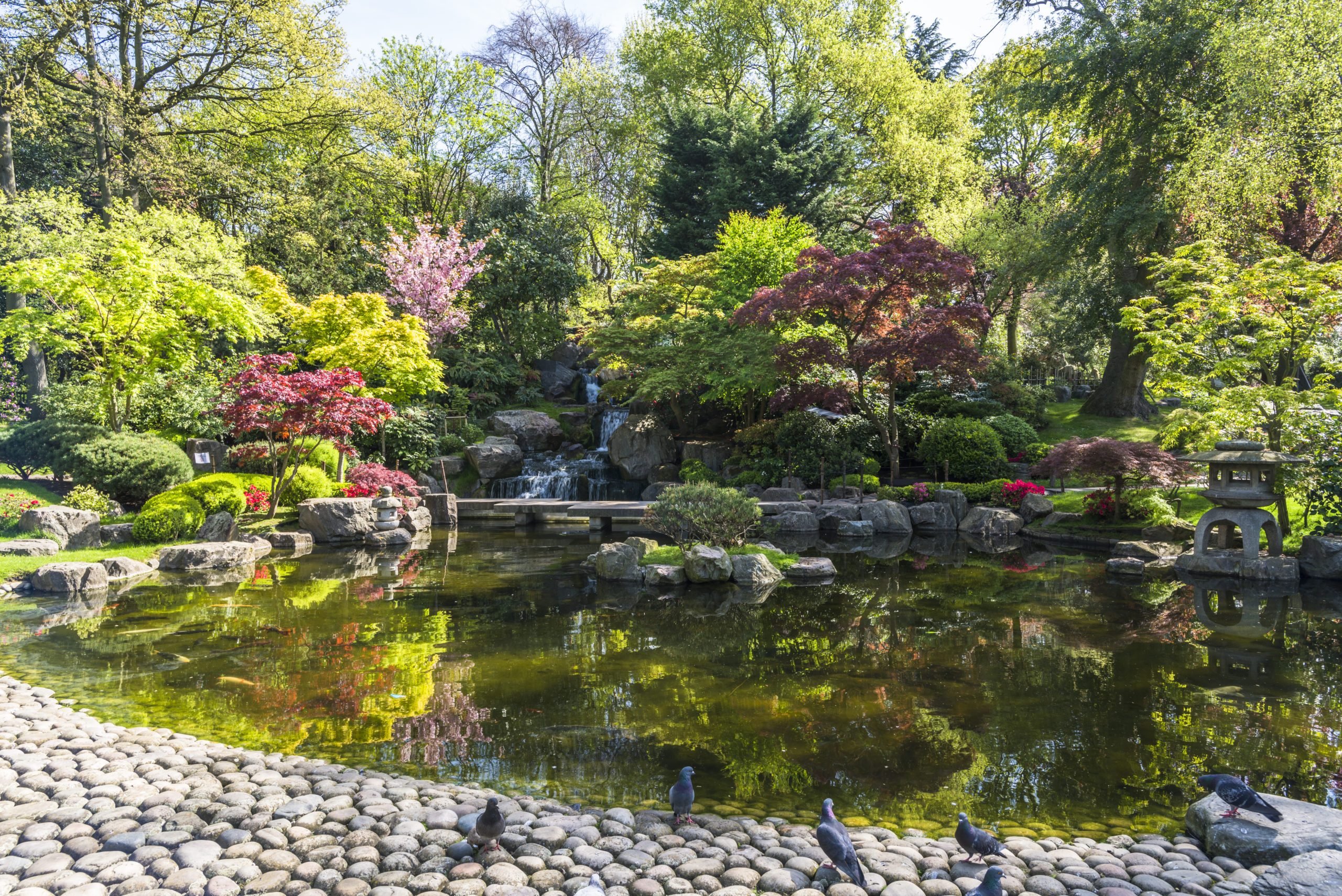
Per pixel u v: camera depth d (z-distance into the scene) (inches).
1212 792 174.7
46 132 778.8
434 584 430.0
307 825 158.9
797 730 218.7
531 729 218.4
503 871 141.3
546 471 890.1
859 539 622.5
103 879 137.9
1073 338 914.7
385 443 796.0
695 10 1269.7
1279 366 475.8
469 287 1070.4
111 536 483.2
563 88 1270.9
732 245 871.1
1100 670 274.2
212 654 289.0
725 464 831.7
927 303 716.0
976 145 1299.2
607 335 861.2
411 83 1125.7
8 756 188.5
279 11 807.1
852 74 1162.0
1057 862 148.9
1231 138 574.2
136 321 567.2
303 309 700.7
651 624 343.0
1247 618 348.2
